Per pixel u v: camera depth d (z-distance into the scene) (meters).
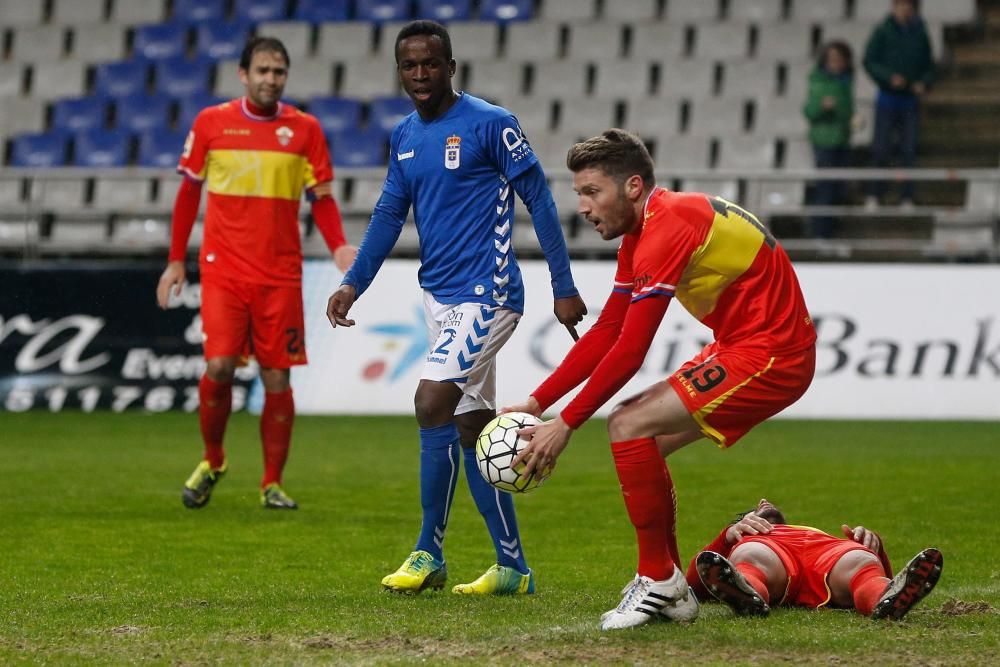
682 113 66.69
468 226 19.31
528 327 49.25
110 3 74.31
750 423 16.31
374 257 20.19
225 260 28.53
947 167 62.19
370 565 21.92
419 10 71.94
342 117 66.69
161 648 14.90
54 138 68.06
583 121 66.56
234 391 51.62
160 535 25.23
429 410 18.83
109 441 42.75
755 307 16.19
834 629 15.59
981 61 65.00
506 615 16.98
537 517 27.64
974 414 47.44
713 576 15.91
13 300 52.81
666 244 15.80
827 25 66.88
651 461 16.06
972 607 16.88
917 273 48.44
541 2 71.56
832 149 56.88
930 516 27.36
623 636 15.34
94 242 57.16
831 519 27.02
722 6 69.25
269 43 28.34
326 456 39.12
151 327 51.97
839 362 48.47
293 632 15.82
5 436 44.06
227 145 28.38
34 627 16.23
